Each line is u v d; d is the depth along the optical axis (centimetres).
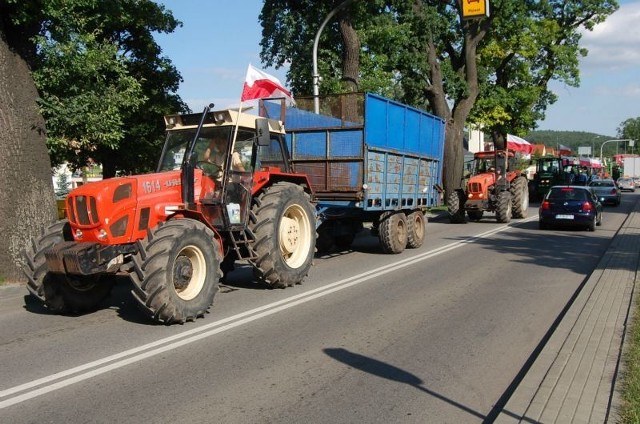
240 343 672
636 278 1000
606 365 555
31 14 1045
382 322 765
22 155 1029
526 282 1037
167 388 534
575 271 1148
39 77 1142
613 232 1908
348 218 1411
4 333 729
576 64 3831
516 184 2447
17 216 1018
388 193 1372
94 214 750
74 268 724
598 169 8150
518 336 702
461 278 1078
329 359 616
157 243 737
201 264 786
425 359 617
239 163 930
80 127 1266
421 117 1545
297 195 1005
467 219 2403
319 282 1045
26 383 549
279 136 1066
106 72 1397
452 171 2883
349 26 2034
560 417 441
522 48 3506
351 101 1270
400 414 479
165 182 823
